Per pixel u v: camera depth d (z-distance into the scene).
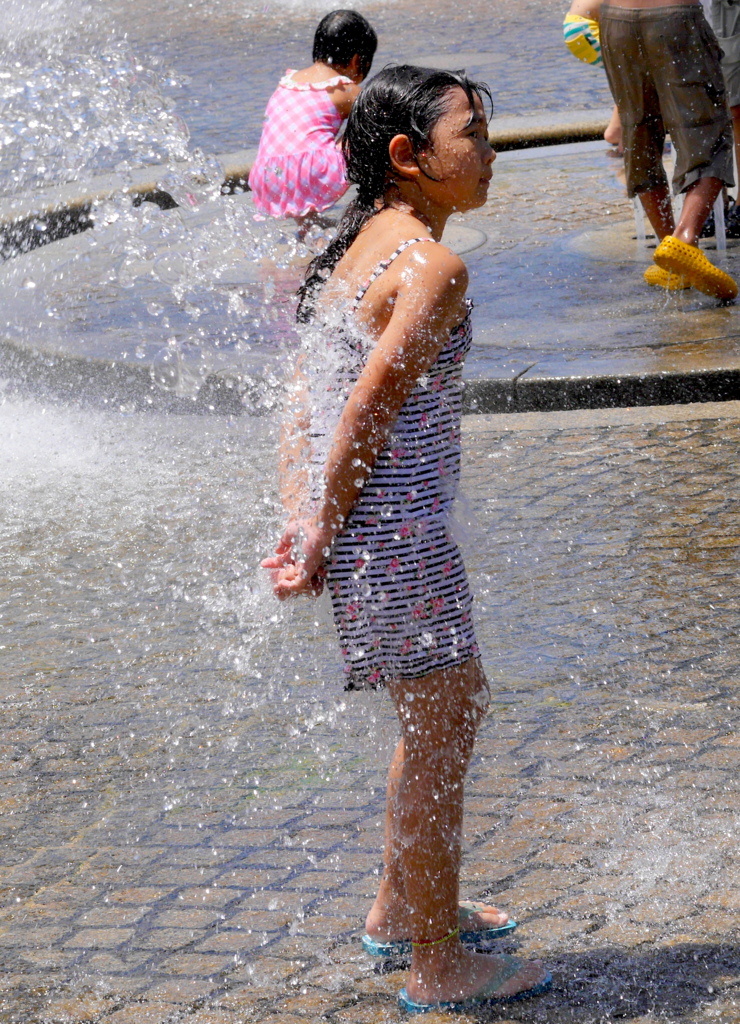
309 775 6.32
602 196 17.06
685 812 5.69
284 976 4.92
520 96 22.75
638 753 6.19
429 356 4.36
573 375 11.14
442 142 4.55
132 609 8.37
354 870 5.56
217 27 32.91
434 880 4.58
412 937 4.67
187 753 6.62
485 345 12.15
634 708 6.61
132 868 5.69
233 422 11.91
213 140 21.92
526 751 6.30
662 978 4.69
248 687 7.28
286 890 5.45
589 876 5.31
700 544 8.47
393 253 4.45
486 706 4.83
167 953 5.10
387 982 4.85
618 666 7.06
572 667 7.10
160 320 13.62
